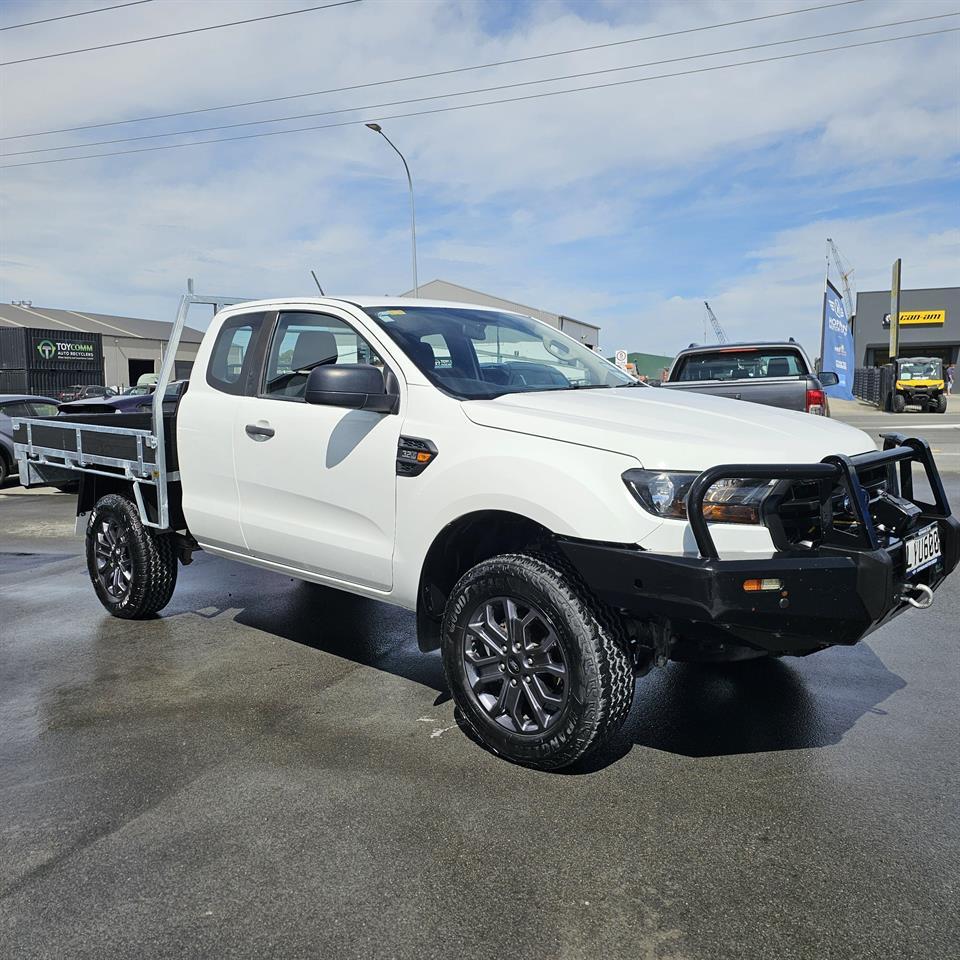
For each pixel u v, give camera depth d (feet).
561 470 10.36
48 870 8.85
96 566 18.78
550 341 15.51
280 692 13.88
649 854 9.02
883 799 10.12
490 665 11.37
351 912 8.10
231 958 7.49
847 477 9.89
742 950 7.52
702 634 10.14
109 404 39.52
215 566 23.59
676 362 35.06
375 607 19.20
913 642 16.10
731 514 9.81
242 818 9.84
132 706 13.34
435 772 10.96
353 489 12.93
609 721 10.30
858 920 7.91
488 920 7.97
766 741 11.76
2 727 12.58
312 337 14.26
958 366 190.29
